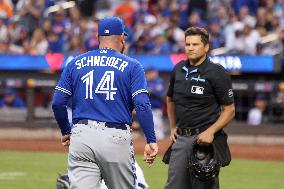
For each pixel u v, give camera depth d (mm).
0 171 36344
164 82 51406
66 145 19438
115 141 18094
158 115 50125
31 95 52875
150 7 58875
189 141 21000
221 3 58094
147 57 51688
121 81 18312
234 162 40844
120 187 18391
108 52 18656
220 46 53344
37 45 55906
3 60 53438
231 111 20812
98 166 18344
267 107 50906
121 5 60531
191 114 21031
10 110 53438
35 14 58250
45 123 52906
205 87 20812
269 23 55000
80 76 18516
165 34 56000
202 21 57156
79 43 55125
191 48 20922
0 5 60281
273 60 50031
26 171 36375
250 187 31828
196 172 20344
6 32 57938
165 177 34281
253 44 52656
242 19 55156
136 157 41938
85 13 60625
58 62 52875
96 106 18297
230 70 50438
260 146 48906
